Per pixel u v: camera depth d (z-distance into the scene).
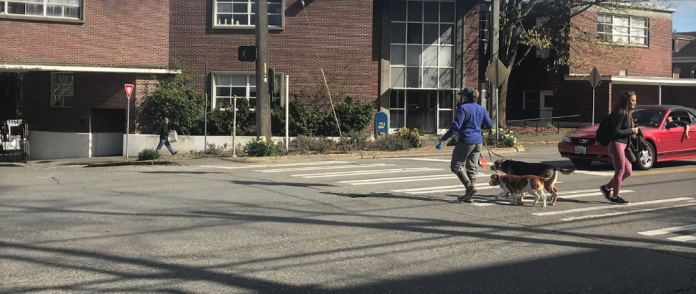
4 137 28.12
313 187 11.80
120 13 24.84
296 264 6.05
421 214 8.80
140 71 24.81
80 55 24.09
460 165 9.74
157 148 23.03
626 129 9.47
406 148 22.09
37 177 14.73
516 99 37.25
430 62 29.39
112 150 26.44
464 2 29.27
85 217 8.59
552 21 31.28
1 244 6.89
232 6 26.42
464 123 9.60
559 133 29.12
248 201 10.04
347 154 20.31
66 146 26.20
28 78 27.66
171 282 5.42
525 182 9.40
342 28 27.11
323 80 26.97
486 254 6.46
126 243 6.95
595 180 12.59
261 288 5.26
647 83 31.59
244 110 25.19
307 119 25.73
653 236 7.34
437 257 6.34
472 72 29.66
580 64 28.97
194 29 26.38
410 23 29.20
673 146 14.52
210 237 7.28
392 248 6.73
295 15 26.84
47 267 5.91
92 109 25.86
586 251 6.60
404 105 29.94
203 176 14.17
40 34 23.42
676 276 5.67
